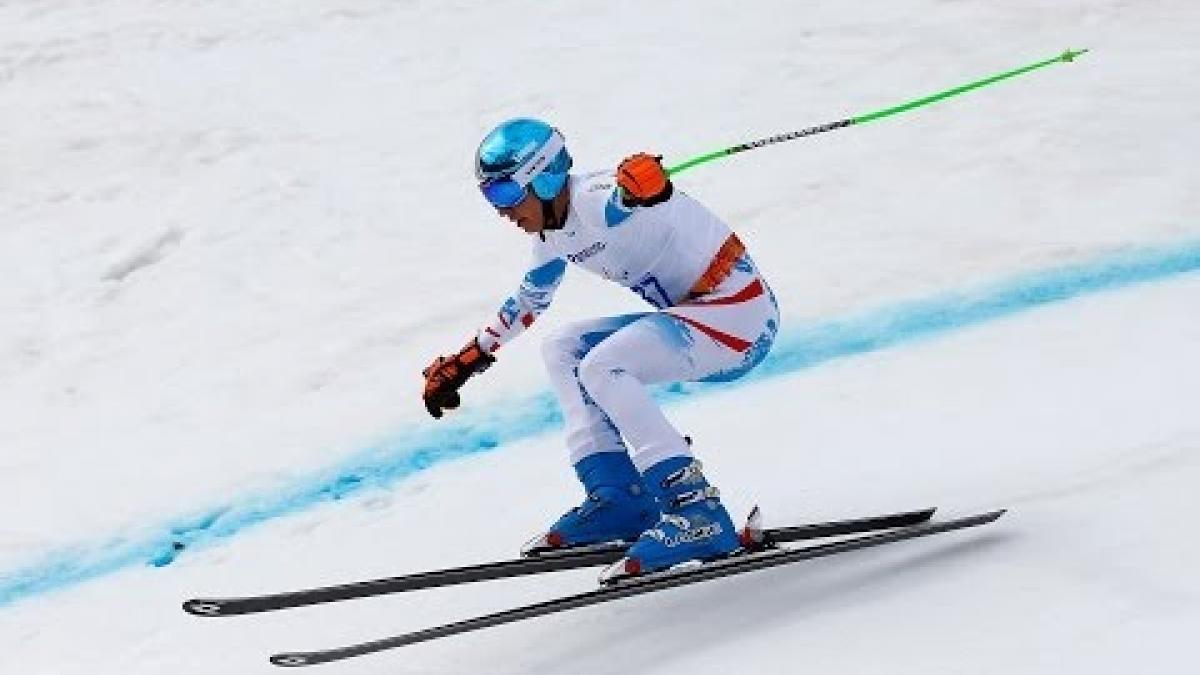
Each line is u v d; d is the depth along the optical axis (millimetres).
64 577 24234
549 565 16719
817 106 42750
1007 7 49000
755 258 33188
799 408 23922
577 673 15633
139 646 20594
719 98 44219
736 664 14672
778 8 51406
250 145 44969
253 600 15062
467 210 39469
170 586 22844
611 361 16172
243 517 25438
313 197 41125
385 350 32094
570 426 17344
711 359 16547
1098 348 23812
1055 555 15406
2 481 28531
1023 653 13375
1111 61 43375
